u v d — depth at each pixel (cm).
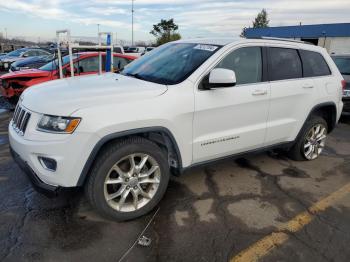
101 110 279
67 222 308
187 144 336
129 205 316
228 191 385
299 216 337
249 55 385
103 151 291
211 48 368
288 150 489
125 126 287
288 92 418
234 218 327
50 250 269
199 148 347
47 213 322
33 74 776
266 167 467
